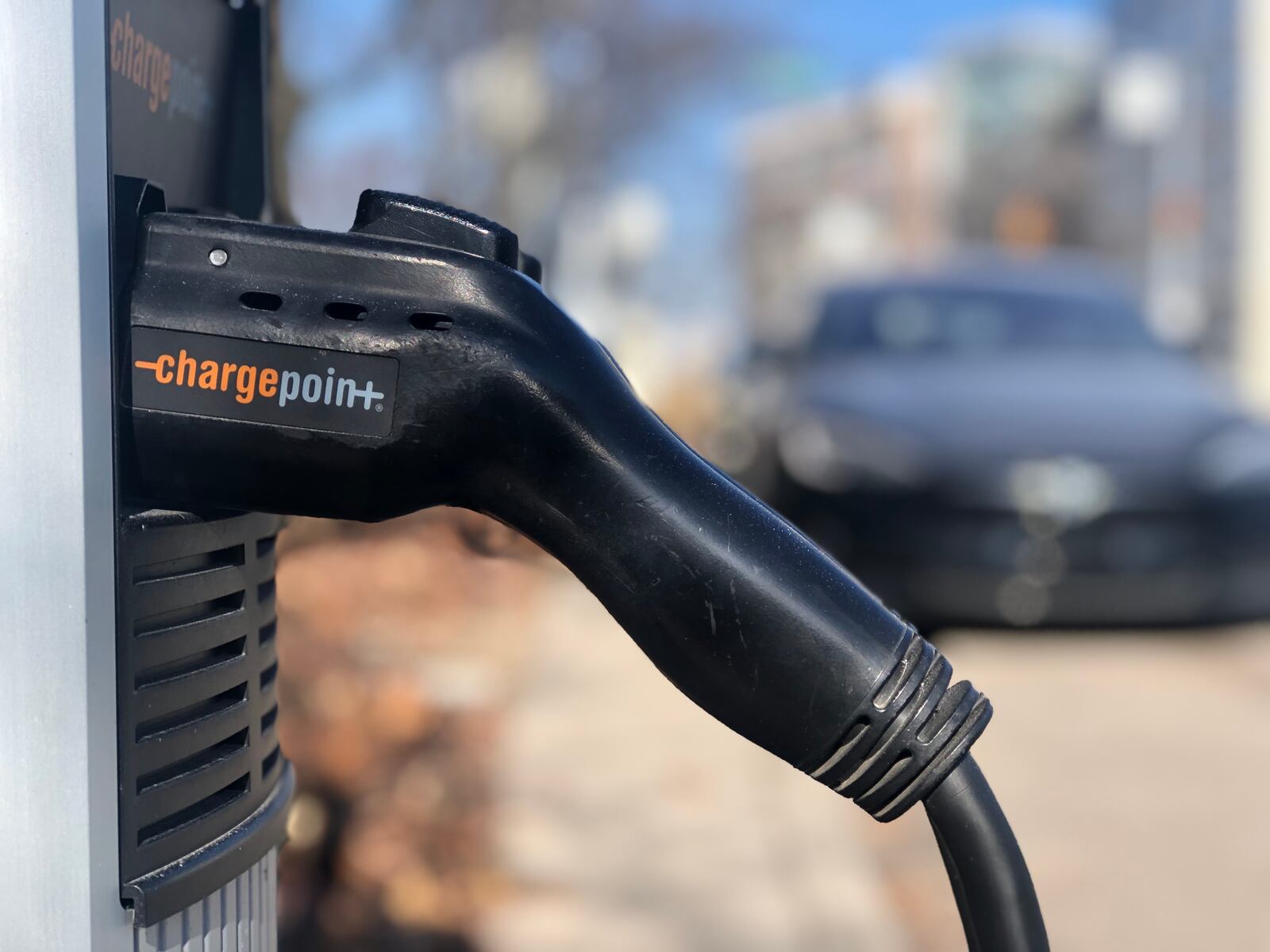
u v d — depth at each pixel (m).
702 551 0.87
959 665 5.43
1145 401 5.82
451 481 0.87
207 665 0.88
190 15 1.02
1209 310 18.80
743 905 3.36
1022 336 6.58
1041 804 4.07
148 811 0.83
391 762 3.73
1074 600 5.32
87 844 0.79
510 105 10.72
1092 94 29.14
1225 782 4.25
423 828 3.54
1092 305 6.83
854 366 6.31
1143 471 5.35
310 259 0.86
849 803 4.10
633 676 5.23
